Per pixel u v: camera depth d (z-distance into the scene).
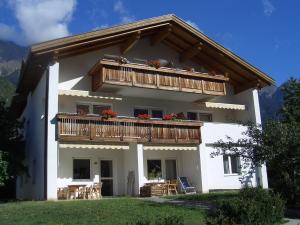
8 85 62.53
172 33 28.88
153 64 26.75
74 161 25.56
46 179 22.09
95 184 24.50
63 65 25.95
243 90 32.09
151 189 23.77
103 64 25.03
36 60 24.03
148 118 25.55
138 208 16.16
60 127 22.78
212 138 28.17
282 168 16.98
